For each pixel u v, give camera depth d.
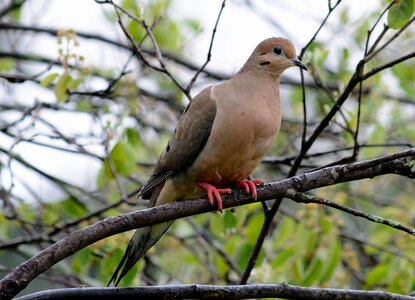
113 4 9.30
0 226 12.07
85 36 13.94
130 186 14.05
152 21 12.15
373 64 11.81
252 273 10.35
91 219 11.44
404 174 7.33
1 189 12.23
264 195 7.77
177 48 13.52
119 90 11.20
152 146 13.66
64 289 6.73
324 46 12.83
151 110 13.33
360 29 12.53
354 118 10.23
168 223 8.48
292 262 10.31
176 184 8.73
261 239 9.29
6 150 12.02
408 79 13.16
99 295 6.78
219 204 7.87
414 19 8.15
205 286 7.05
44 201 12.33
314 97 14.33
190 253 12.42
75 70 9.95
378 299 7.14
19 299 6.46
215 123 8.27
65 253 6.61
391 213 11.87
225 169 8.38
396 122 13.24
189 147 8.50
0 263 16.59
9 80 10.80
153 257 13.09
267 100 8.52
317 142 14.17
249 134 8.20
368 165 7.30
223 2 9.12
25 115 11.30
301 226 10.36
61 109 11.44
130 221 7.02
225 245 11.83
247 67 8.91
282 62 8.84
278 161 10.82
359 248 14.26
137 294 6.89
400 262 10.95
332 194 11.02
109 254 9.61
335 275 11.37
